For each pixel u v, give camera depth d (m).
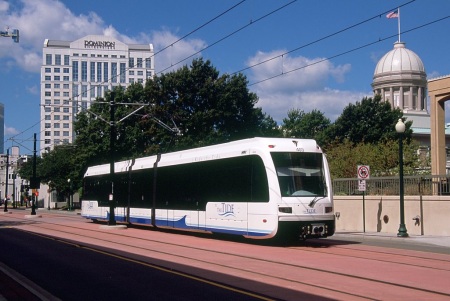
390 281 11.71
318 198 19.52
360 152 44.16
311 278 12.13
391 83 85.50
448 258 16.23
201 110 52.50
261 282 11.62
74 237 24.91
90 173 37.94
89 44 169.75
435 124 35.78
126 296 10.34
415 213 25.95
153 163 28.19
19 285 11.77
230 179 21.33
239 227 20.48
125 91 60.50
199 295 10.29
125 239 23.23
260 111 55.69
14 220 44.78
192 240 22.42
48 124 169.38
